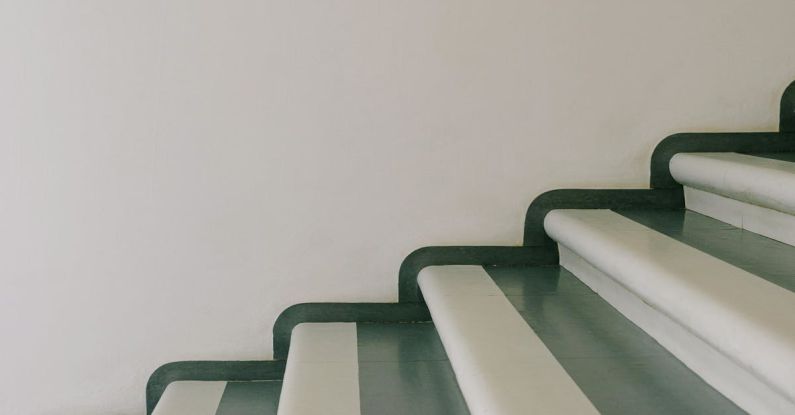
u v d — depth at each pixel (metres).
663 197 2.35
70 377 2.36
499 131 2.32
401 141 2.31
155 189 2.29
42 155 2.24
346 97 2.28
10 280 2.30
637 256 1.72
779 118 2.36
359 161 2.31
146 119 2.25
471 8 2.26
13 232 2.28
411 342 2.12
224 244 2.33
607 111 2.34
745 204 2.02
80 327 2.34
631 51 2.31
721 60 2.33
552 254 2.35
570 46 2.30
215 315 2.35
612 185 2.36
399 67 2.27
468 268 2.30
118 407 2.37
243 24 2.22
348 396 1.74
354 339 2.15
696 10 2.31
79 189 2.27
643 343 1.69
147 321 2.35
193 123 2.26
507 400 1.37
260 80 2.25
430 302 2.04
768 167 1.92
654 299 1.57
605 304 1.96
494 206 2.35
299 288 2.35
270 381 2.35
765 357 1.20
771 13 2.32
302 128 2.28
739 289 1.46
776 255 1.73
